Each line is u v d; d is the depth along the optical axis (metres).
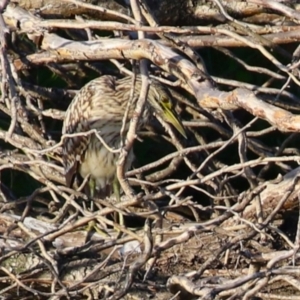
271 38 10.95
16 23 9.87
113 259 10.62
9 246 10.04
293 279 8.57
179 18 12.64
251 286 8.76
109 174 12.55
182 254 10.52
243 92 8.12
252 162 8.65
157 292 10.10
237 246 10.27
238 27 10.77
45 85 13.77
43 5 12.20
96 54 9.35
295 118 7.70
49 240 9.86
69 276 10.38
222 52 13.08
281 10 9.18
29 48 12.46
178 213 12.40
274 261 8.24
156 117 12.10
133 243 10.64
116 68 13.82
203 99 8.42
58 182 12.68
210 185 11.78
